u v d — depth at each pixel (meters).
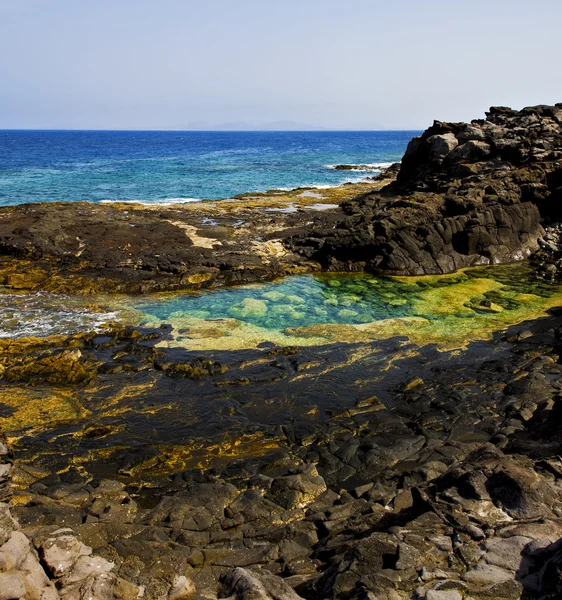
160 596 7.20
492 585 6.94
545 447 11.15
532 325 19.62
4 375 15.07
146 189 53.06
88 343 17.38
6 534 6.94
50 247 26.39
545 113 38.97
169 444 12.16
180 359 16.48
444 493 9.08
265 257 27.64
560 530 7.95
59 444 12.15
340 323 19.86
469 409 13.55
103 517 9.30
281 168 77.38
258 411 13.63
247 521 9.55
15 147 140.12
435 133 42.00
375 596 6.83
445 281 25.78
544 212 31.80
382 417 13.28
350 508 9.80
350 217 32.78
